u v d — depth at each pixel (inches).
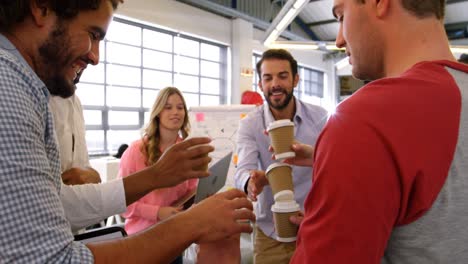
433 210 20.4
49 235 19.5
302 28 432.5
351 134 20.6
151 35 278.5
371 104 21.2
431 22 24.3
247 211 28.6
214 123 128.7
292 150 43.4
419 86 21.6
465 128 21.0
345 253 19.7
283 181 40.3
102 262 21.5
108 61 253.3
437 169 20.1
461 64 23.7
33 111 21.4
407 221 20.7
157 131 87.4
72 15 25.0
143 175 40.1
